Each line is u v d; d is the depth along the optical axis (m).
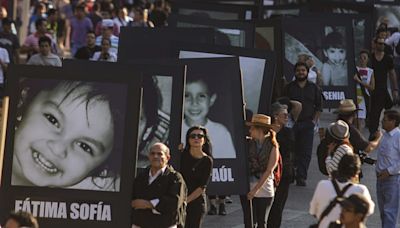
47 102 19.31
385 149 23.78
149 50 26.47
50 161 19.33
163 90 20.86
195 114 22.55
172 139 20.84
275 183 23.19
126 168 19.22
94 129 19.25
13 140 19.34
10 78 19.31
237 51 24.47
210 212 26.72
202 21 30.52
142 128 20.88
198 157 21.20
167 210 19.36
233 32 30.02
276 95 30.56
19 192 19.38
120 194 19.23
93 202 19.30
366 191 17.55
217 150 22.52
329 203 17.45
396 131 23.78
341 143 21.38
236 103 22.52
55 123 19.31
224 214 26.72
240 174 22.48
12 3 48.47
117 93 19.20
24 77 19.31
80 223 19.36
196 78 22.47
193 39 26.44
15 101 19.31
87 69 19.48
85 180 19.31
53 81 19.30
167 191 19.39
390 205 23.88
